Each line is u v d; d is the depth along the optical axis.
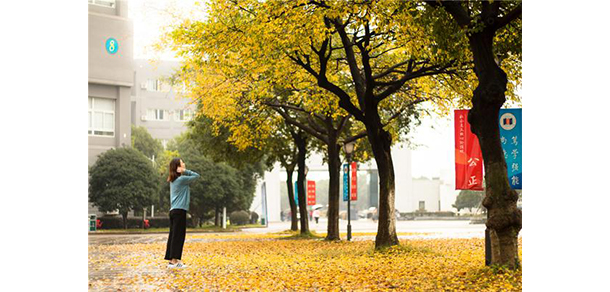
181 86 21.14
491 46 10.31
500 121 11.49
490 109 10.12
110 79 41.94
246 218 52.56
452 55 11.73
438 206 66.56
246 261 13.98
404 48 14.85
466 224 44.09
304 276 10.88
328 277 10.64
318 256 15.41
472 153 13.15
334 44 19.83
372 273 11.11
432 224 44.28
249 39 14.57
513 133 11.44
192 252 17.28
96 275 11.06
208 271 11.66
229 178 45.31
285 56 16.75
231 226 49.47
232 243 22.03
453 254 15.00
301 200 27.44
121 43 42.19
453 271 11.02
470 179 13.16
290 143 30.89
